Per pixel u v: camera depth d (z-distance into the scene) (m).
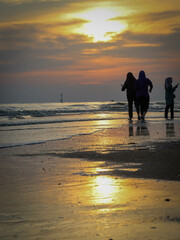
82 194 4.28
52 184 4.87
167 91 20.22
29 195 4.24
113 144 9.34
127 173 5.64
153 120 18.66
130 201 3.92
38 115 24.33
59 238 2.82
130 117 20.16
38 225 3.15
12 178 5.27
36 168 6.14
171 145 8.90
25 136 11.52
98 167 6.22
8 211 3.59
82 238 2.81
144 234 2.88
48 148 8.78
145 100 18.30
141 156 7.31
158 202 3.87
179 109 32.12
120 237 2.82
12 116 22.91
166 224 3.12
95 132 12.67
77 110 31.50
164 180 5.07
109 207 3.70
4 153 7.96
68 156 7.52
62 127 14.93
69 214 3.47
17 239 2.81
